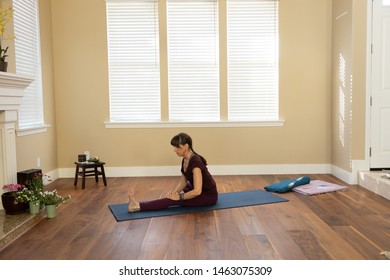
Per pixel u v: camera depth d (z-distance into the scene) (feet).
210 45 17.84
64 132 18.06
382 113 15.60
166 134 18.07
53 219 11.52
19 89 12.19
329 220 11.05
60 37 17.67
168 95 17.95
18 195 11.24
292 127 18.15
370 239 9.48
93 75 17.84
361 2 15.29
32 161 15.30
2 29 11.57
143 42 17.76
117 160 18.19
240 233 10.04
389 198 13.28
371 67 15.46
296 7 17.71
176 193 12.25
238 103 18.07
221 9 17.61
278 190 14.55
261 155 18.24
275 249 8.90
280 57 17.85
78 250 9.01
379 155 15.61
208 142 18.11
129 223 11.00
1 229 9.87
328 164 18.26
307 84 17.99
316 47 17.84
